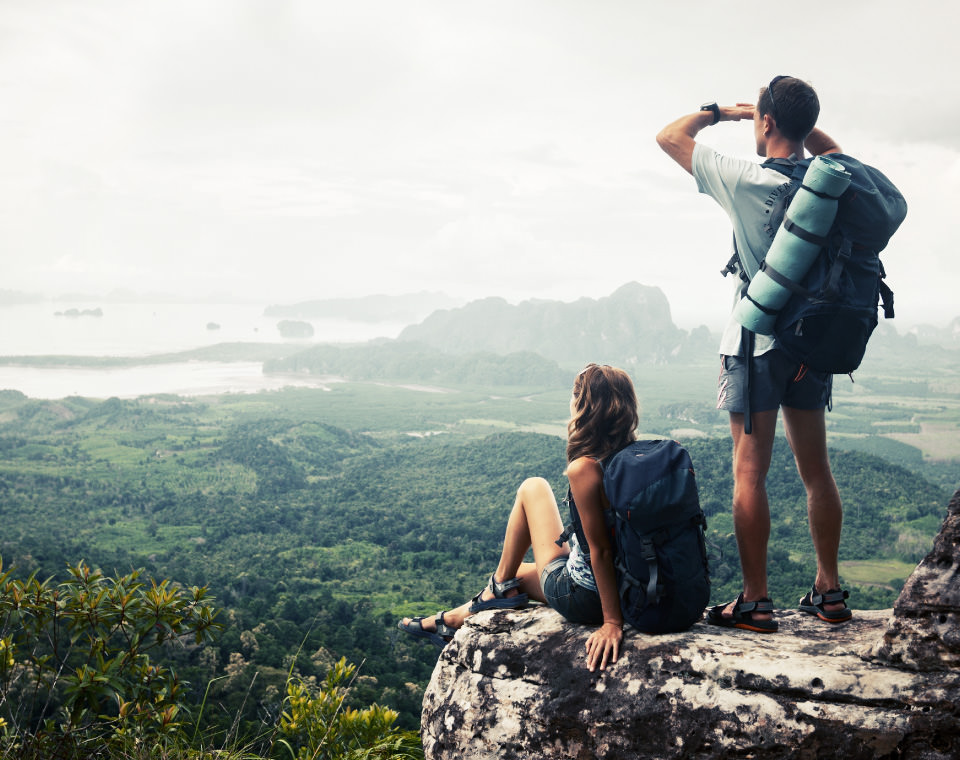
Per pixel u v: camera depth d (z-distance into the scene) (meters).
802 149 2.75
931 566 2.29
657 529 2.53
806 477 2.84
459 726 2.79
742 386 2.71
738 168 2.65
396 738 3.48
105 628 3.03
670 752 2.39
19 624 2.87
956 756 2.12
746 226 2.64
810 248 2.41
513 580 3.17
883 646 2.31
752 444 2.72
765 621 2.69
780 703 2.30
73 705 2.79
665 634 2.61
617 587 2.62
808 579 64.56
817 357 2.46
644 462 2.52
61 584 3.03
